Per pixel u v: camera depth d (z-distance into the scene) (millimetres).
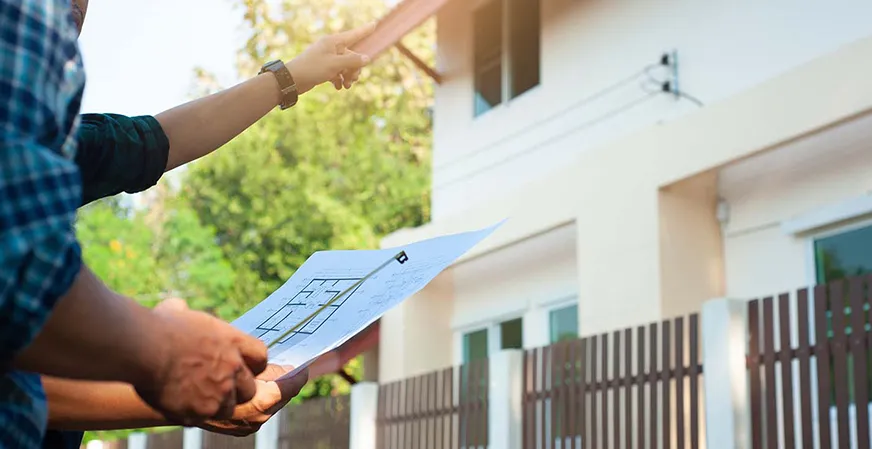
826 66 7148
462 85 11977
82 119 1697
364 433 10406
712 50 8680
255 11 20766
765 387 6230
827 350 5840
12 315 931
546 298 10477
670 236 8422
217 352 1110
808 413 5934
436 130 12320
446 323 12031
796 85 7367
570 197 9570
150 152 1744
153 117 1794
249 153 22750
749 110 7727
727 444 6191
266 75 1995
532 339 10695
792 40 7969
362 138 22438
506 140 11164
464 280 11875
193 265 21266
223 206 23047
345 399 10852
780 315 6164
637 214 8680
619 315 8734
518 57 11188
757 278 8102
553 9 10656
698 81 8789
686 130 8281
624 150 8922
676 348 6773
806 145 7668
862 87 6891
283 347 1474
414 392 9867
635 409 7430
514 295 11000
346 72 2127
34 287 936
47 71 1036
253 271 22938
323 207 22438
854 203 7203
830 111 7090
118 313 1029
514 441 8336
